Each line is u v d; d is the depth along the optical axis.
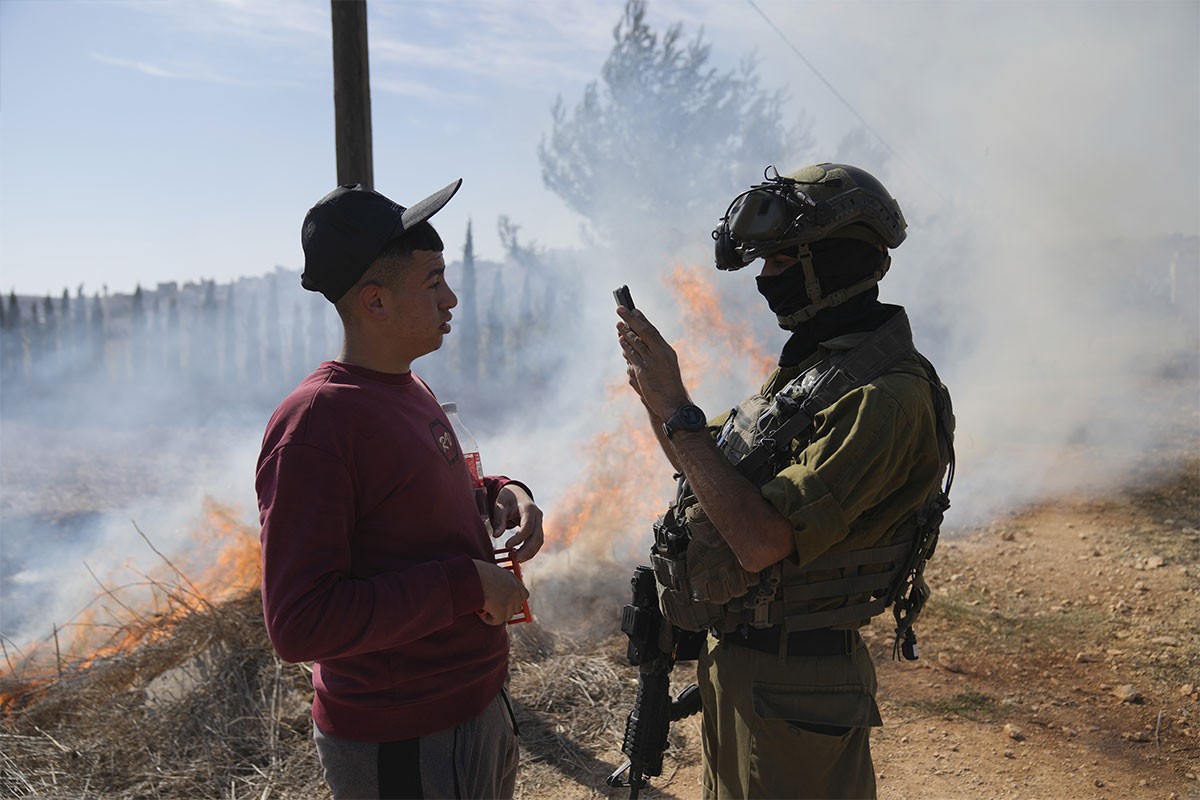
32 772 3.43
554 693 3.96
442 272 1.89
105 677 4.04
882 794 3.29
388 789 1.80
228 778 3.42
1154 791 3.27
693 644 2.29
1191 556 5.66
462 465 1.98
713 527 1.96
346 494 1.71
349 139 4.70
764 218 1.97
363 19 4.68
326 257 1.80
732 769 2.05
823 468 1.78
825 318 2.00
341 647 1.64
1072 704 3.92
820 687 1.95
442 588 1.71
